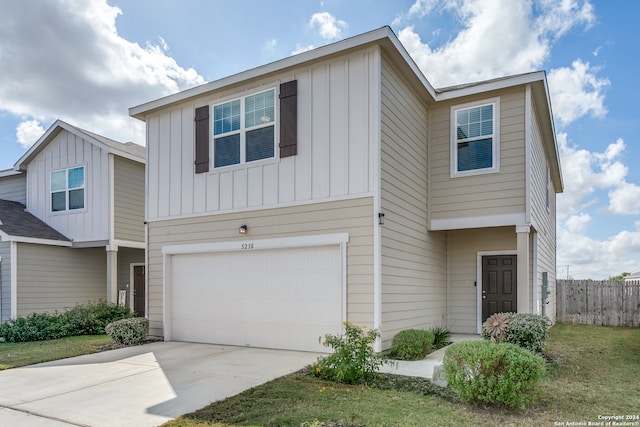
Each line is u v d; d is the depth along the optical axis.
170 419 4.24
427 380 5.43
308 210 7.82
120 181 13.14
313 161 7.84
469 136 9.33
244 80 8.61
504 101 8.99
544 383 5.30
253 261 8.49
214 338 8.89
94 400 4.95
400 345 6.91
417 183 8.98
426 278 9.24
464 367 4.43
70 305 13.11
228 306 8.75
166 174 9.83
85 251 13.85
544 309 11.09
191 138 9.52
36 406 4.79
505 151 8.90
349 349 5.46
